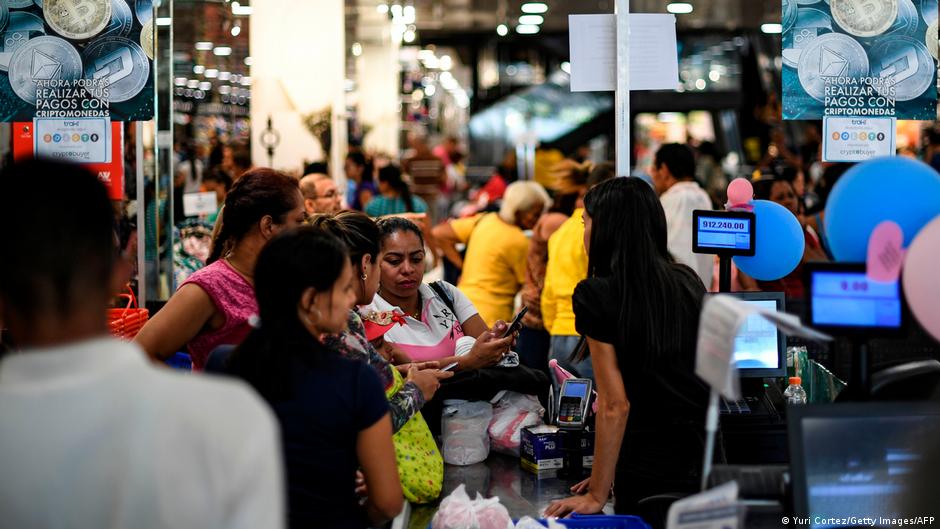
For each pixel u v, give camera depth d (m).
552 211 6.30
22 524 1.31
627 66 3.65
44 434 1.32
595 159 21.34
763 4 12.50
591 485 2.73
